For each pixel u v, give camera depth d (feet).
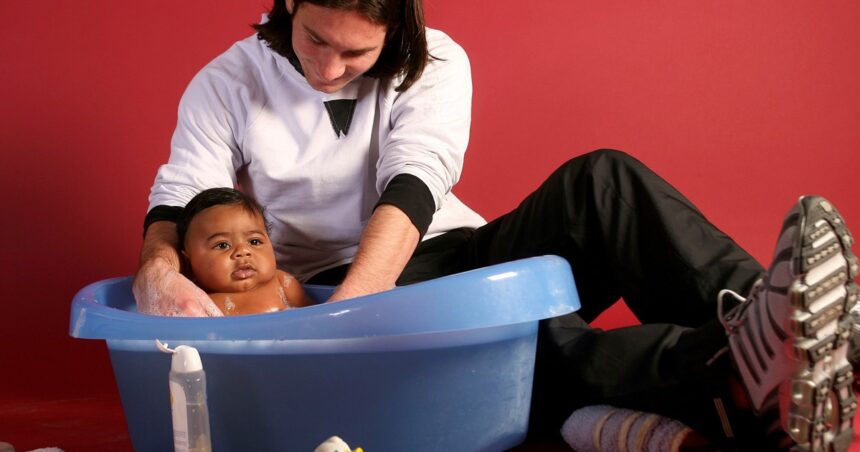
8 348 7.96
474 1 8.55
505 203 8.68
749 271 4.70
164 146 8.16
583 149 8.78
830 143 9.17
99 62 8.07
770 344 3.79
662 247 4.89
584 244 5.26
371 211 5.91
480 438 4.58
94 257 8.13
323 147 5.80
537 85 8.68
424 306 4.10
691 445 4.49
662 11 8.85
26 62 8.00
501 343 4.50
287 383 4.35
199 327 4.36
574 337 4.85
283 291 5.64
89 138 8.08
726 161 9.03
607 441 4.56
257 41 6.06
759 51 9.03
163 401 4.66
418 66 5.62
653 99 8.87
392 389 4.32
